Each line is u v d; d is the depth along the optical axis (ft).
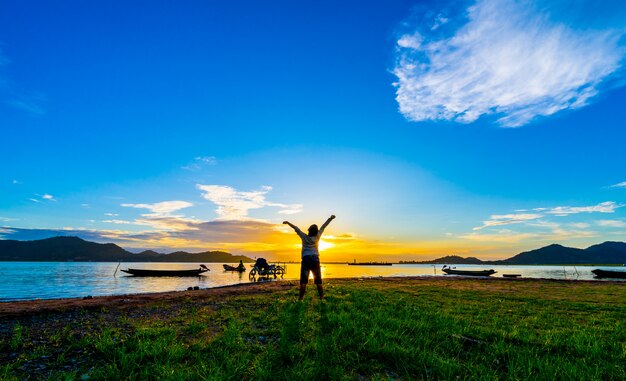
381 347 16.29
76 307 28.63
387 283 63.41
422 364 14.46
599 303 36.96
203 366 13.44
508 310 30.27
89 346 17.12
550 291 51.78
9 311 25.62
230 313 26.40
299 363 13.96
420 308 29.71
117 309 28.73
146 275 163.32
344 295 39.65
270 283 59.77
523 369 13.87
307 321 22.48
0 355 15.75
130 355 14.73
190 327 21.03
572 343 17.89
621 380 13.21
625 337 20.11
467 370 13.97
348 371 13.92
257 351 16.17
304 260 33.19
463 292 47.01
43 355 15.79
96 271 250.16
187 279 144.77
